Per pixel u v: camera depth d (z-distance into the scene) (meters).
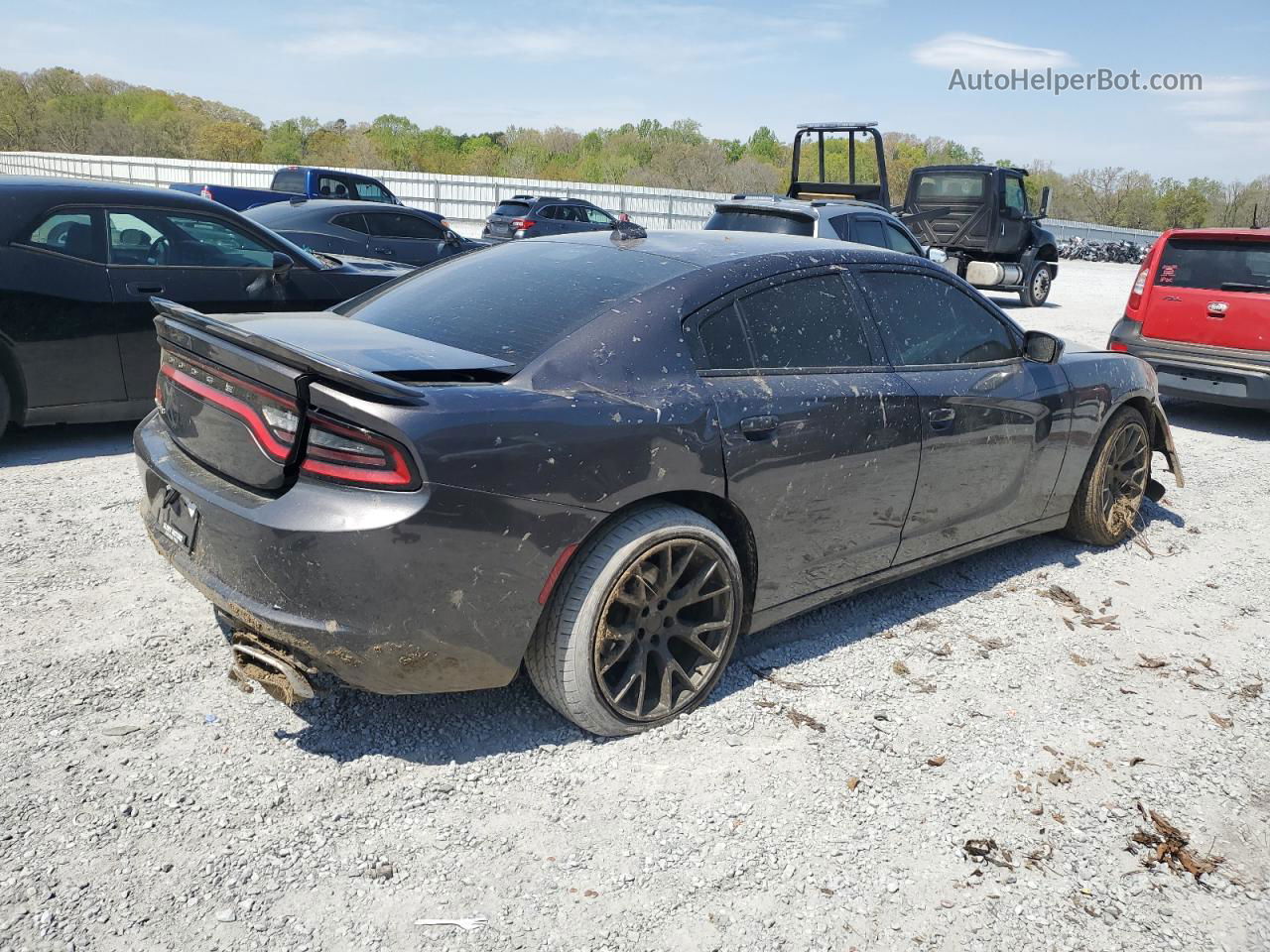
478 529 2.45
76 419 5.48
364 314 3.36
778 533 3.16
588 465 2.61
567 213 21.30
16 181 5.40
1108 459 4.65
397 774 2.69
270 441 2.50
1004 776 2.88
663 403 2.80
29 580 3.71
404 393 2.37
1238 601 4.34
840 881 2.40
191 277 5.75
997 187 15.34
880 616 3.93
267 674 2.55
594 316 2.91
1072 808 2.75
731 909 2.28
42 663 3.11
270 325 3.01
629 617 2.85
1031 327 13.84
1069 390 4.27
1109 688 3.46
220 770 2.65
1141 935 2.29
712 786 2.73
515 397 2.58
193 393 2.79
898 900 2.35
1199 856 2.58
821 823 2.61
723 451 2.90
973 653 3.66
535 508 2.53
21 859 2.26
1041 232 16.58
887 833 2.59
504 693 3.15
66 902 2.14
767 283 3.24
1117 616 4.10
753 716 3.10
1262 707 3.40
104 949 2.03
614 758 2.84
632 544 2.72
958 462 3.74
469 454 2.42
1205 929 2.32
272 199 17.66
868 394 3.34
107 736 2.76
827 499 3.27
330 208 11.91
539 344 2.82
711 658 3.08
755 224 9.52
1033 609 4.10
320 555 2.36
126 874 2.24
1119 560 4.75
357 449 2.38
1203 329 7.77
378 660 2.46
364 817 2.50
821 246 3.57
